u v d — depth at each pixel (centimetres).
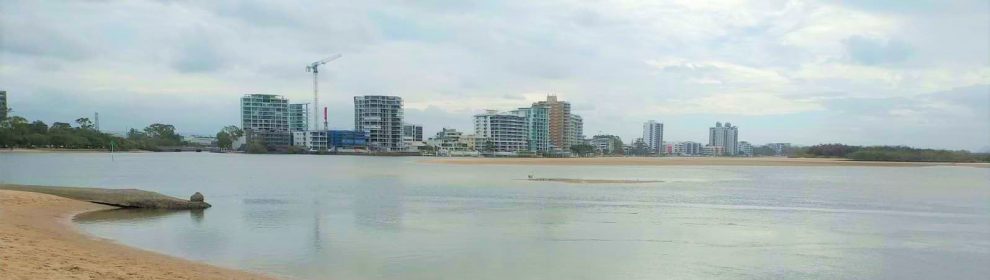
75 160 12544
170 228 2772
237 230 2736
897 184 6556
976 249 2383
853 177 8312
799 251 2309
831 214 3531
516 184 6072
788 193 5094
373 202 4138
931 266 2064
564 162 15612
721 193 5022
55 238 2136
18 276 1252
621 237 2609
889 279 1873
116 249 2062
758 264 2058
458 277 1827
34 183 5766
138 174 7806
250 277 1728
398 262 2036
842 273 1944
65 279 1295
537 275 1866
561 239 2548
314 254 2159
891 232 2816
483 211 3594
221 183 6175
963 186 6238
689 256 2186
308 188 5481
